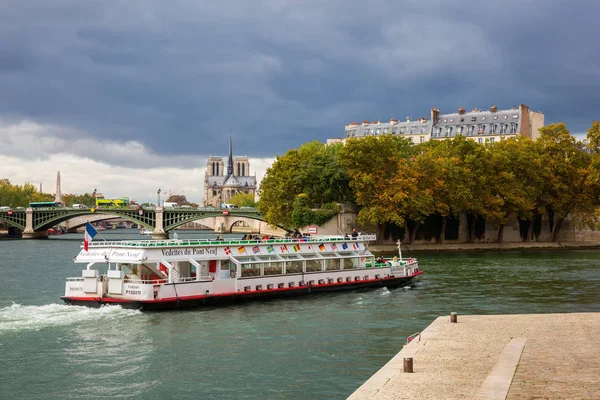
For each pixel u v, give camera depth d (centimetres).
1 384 3328
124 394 3161
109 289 5241
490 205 13325
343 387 3192
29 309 5169
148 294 5106
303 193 12950
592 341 3281
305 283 6222
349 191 13112
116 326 4616
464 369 2722
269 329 4541
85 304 5303
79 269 9750
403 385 2478
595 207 14288
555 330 3612
